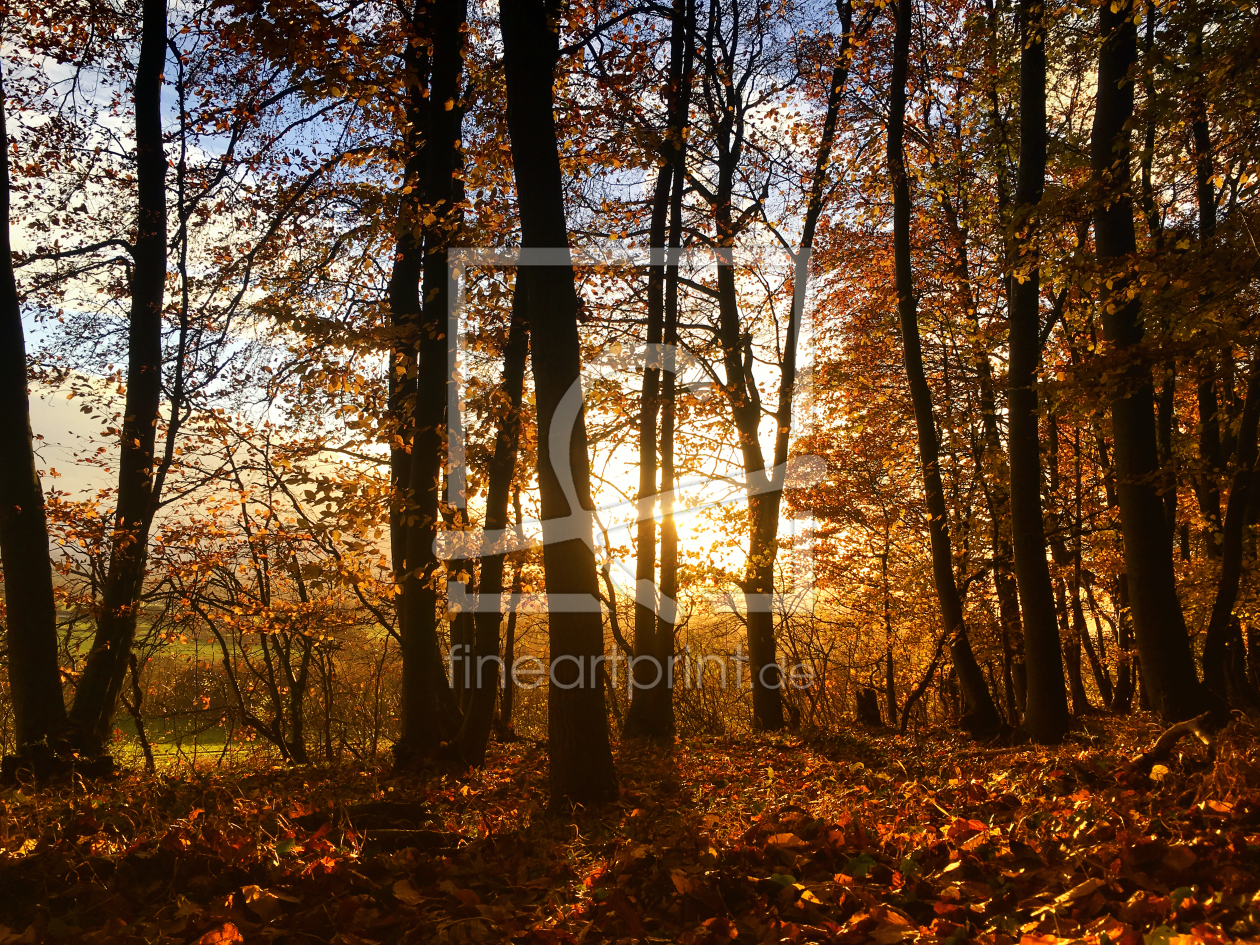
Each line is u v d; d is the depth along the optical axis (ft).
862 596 71.41
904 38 44.06
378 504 32.12
